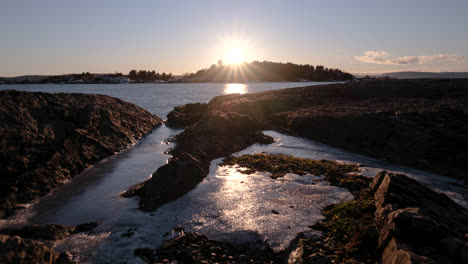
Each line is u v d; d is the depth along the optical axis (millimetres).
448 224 8109
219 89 171375
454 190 13438
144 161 18828
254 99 42719
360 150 20688
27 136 15094
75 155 17203
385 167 17109
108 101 28172
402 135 20141
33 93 18750
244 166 17250
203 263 7902
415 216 7281
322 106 33875
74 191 13844
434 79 44281
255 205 11750
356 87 40656
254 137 24500
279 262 8055
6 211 11430
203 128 23781
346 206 10898
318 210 11156
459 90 32094
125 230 10102
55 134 17234
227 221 10477
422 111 22641
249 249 8734
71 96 23531
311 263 7344
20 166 13672
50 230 9680
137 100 80312
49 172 14602
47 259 7840
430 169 16438
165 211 11508
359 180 13914
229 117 26516
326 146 22531
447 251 6336
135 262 8258
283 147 22266
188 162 15219
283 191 13234
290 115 30688
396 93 35344
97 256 8586
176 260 8305
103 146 20062
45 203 12516
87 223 10508
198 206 11828
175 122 35562
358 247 7766
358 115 24516
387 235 7371
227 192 13227
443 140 18078
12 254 6980
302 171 16047
